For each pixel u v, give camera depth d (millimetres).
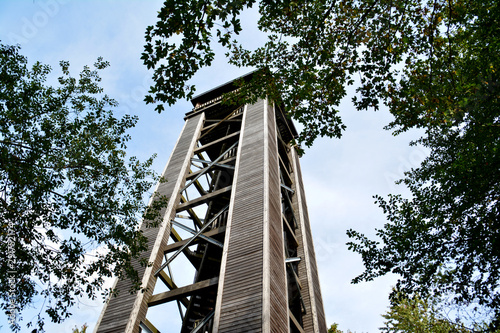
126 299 13641
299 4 9570
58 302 9625
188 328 14336
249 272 12430
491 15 9219
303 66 10078
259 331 10344
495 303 8859
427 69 9945
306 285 17266
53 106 10562
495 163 8641
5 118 9664
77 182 10625
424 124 10742
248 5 7758
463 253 9047
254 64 10703
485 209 9195
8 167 8977
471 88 9641
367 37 9477
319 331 15398
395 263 9602
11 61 10367
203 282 13297
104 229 10531
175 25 7605
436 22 9219
